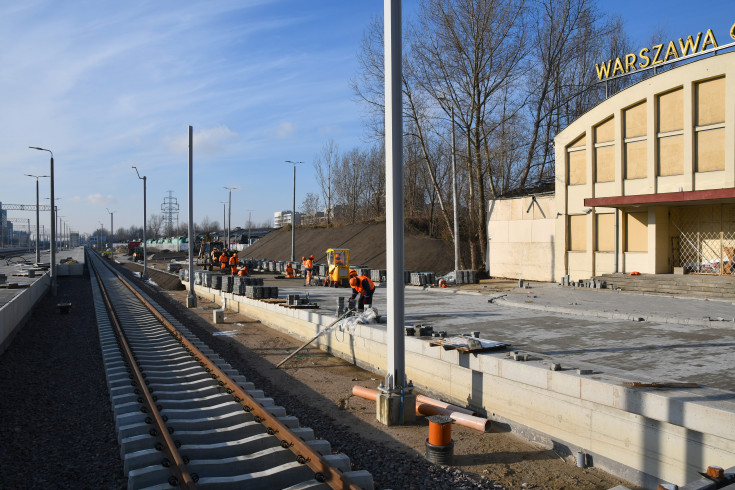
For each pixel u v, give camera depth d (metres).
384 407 9.39
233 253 46.25
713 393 7.04
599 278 26.45
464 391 10.44
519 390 9.12
